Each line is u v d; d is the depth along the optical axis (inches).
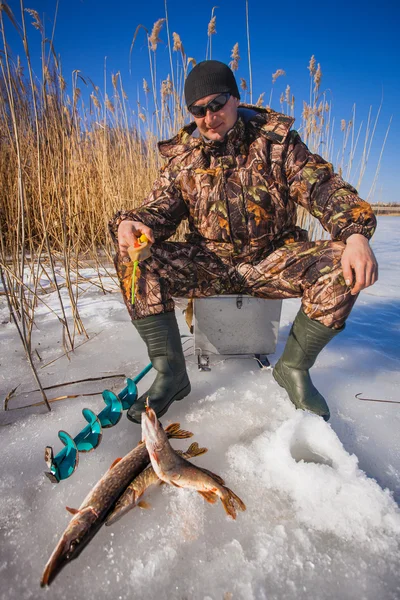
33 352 92.9
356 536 46.6
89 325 109.3
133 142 176.1
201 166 72.3
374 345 99.5
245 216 71.3
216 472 55.4
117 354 91.4
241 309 80.4
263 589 41.0
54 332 104.9
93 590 40.9
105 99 161.2
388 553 44.8
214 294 78.4
